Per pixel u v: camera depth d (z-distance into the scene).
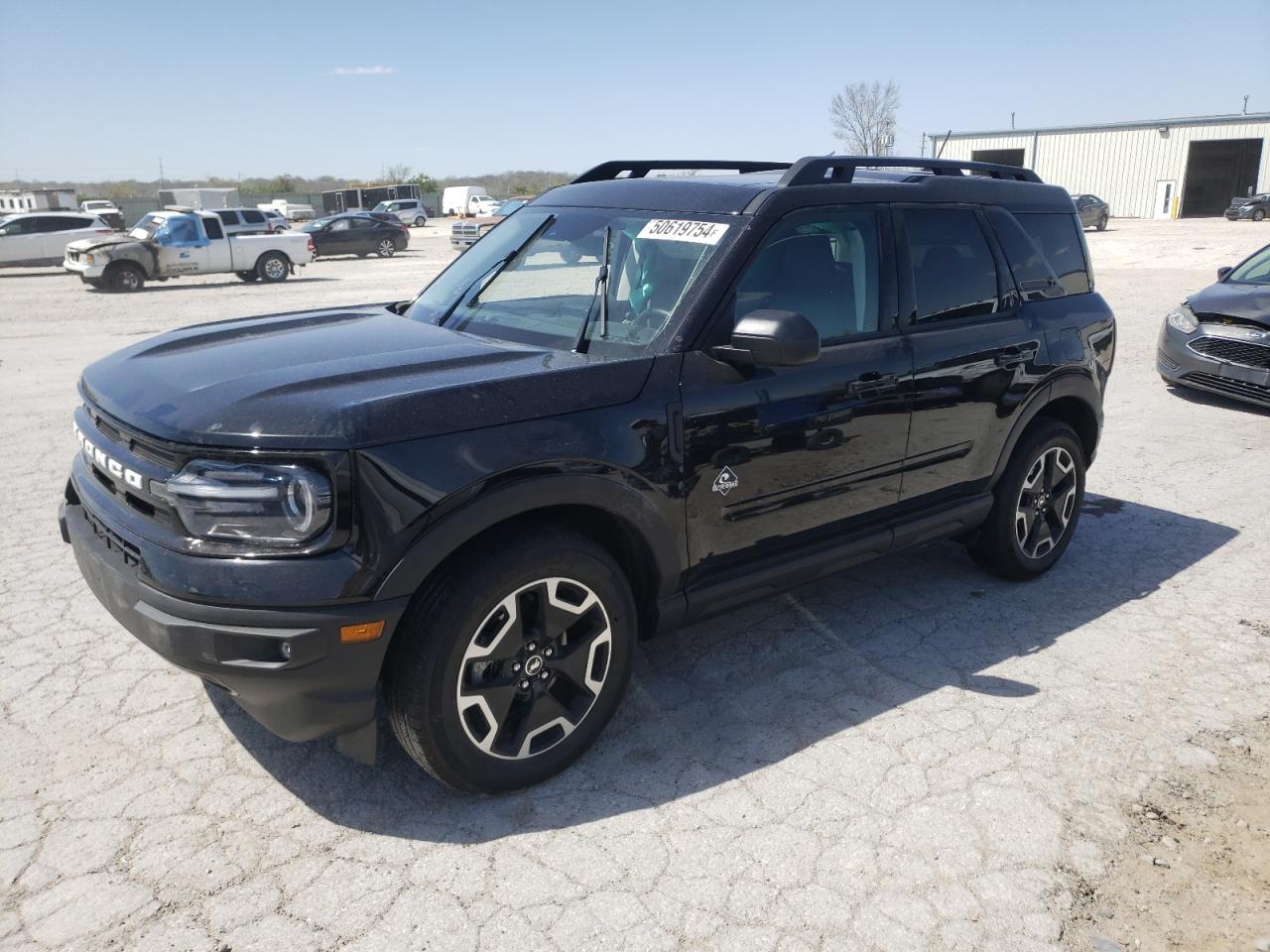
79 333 13.53
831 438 3.53
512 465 2.72
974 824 2.91
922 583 4.76
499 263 3.89
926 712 3.55
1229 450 7.31
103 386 3.12
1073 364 4.54
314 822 2.86
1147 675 3.85
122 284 20.50
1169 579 4.84
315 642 2.51
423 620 2.68
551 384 2.88
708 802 3.00
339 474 2.50
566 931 2.46
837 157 3.73
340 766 3.13
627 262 3.50
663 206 3.66
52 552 4.87
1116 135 53.75
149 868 2.65
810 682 3.76
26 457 6.66
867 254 3.75
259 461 2.52
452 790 3.00
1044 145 56.88
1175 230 38.00
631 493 2.99
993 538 4.55
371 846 2.77
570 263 3.64
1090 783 3.13
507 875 2.66
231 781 3.03
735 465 3.26
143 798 2.94
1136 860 2.78
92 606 4.25
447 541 2.63
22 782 3.00
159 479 2.61
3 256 25.48
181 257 21.16
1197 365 8.70
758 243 3.36
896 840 2.84
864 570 4.93
